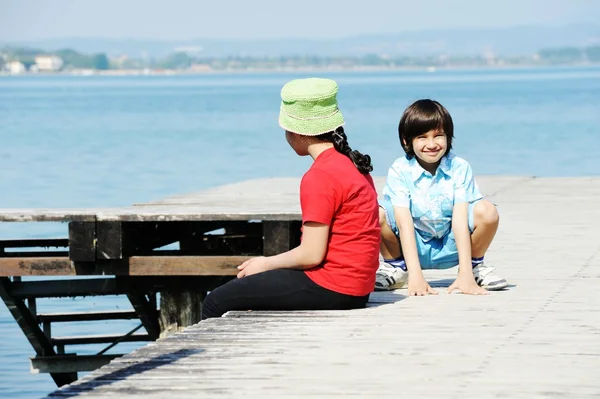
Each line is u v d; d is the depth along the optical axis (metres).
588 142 37.84
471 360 5.83
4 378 10.88
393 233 8.08
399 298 7.74
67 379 11.12
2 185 27.45
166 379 5.49
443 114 7.70
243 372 5.62
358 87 135.12
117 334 12.36
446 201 7.88
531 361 5.79
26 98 106.88
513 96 86.75
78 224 9.85
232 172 30.00
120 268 9.99
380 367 5.70
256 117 61.12
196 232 12.07
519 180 18.38
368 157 7.34
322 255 7.12
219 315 7.33
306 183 7.08
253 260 7.38
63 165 33.00
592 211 13.70
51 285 10.64
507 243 10.87
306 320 6.95
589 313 7.09
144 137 45.41
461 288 7.86
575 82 141.88
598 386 5.27
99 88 162.25
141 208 10.91
